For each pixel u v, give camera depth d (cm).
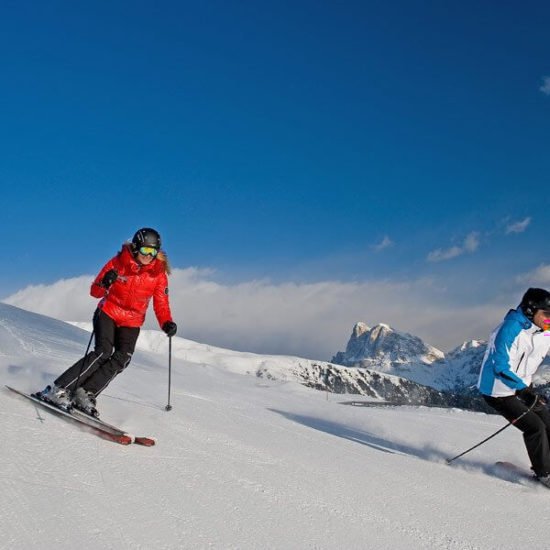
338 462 505
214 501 353
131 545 279
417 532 368
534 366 595
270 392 1315
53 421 437
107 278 485
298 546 314
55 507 302
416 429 905
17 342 983
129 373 938
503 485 545
